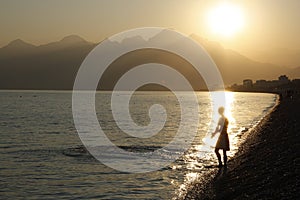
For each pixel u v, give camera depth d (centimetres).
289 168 1678
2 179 1836
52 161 2330
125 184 1731
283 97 12212
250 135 3438
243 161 2073
